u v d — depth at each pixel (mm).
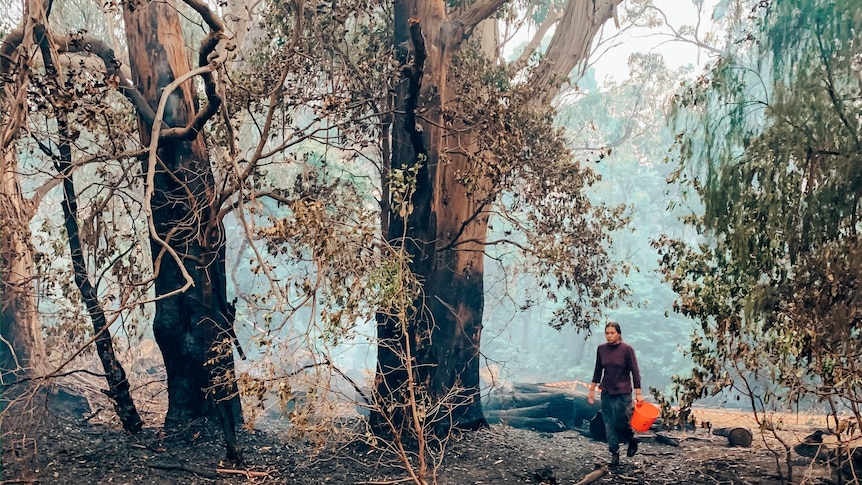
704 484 6941
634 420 7457
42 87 6816
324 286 6809
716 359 6531
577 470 7793
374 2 9414
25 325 9547
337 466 7625
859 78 5910
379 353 8617
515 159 9242
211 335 7996
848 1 5930
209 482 6949
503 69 10664
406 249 8672
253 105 9969
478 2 9742
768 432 9930
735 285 6410
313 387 6270
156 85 8898
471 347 10336
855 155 5867
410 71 7727
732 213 6410
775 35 6312
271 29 8961
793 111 6090
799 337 5898
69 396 10008
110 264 8562
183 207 8805
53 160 7617
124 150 8086
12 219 7844
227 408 7434
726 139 6637
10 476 6777
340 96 8711
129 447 7953
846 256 5848
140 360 13078
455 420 9867
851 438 6082
